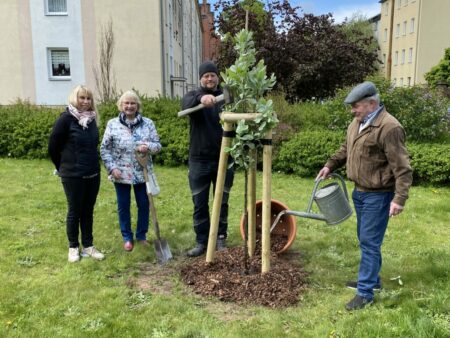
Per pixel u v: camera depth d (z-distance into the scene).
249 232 4.38
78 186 4.42
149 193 4.69
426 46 41.69
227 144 4.08
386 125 3.36
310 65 13.78
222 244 4.89
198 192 4.70
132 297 3.81
